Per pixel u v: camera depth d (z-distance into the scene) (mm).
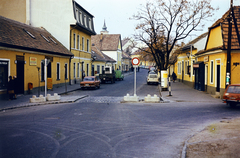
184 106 15078
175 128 9016
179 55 41094
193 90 26547
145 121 10258
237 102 13625
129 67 100938
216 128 8836
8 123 9578
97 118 10781
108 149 6457
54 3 32500
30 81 21719
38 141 7066
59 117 10930
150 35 28188
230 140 7125
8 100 17250
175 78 42656
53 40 29984
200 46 29156
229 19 16453
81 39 37094
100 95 21891
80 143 6953
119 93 23844
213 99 18875
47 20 32656
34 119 10445
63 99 17984
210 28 22906
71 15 32344
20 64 20453
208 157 5777
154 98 17250
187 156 5902
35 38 24312
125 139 7484
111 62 61969
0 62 17344
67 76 31922
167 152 6297
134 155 6023
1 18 21938
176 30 25156
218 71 20953
